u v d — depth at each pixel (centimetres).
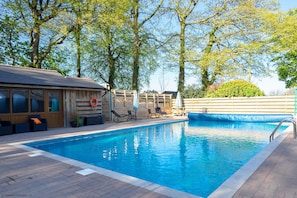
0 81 934
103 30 1947
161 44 2422
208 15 2228
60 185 362
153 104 1939
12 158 546
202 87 2328
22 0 1605
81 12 1645
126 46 2359
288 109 1484
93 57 2395
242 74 2078
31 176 410
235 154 701
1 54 1842
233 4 2080
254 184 337
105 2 1627
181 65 2364
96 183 368
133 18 2223
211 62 2059
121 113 1631
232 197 293
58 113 1219
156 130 1230
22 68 1302
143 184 360
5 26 1748
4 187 358
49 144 820
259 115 1454
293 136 749
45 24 1600
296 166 426
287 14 2158
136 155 711
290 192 309
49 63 2139
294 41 1891
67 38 1845
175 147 816
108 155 716
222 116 1579
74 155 721
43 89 1159
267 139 938
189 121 1666
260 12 1930
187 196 312
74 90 1305
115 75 2502
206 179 491
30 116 1089
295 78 2306
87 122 1288
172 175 520
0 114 989
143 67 2514
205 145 841
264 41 2045
